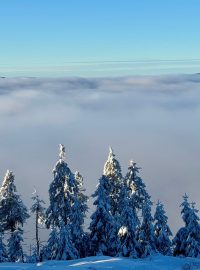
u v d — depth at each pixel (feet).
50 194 152.35
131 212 133.18
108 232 140.97
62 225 132.67
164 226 140.97
